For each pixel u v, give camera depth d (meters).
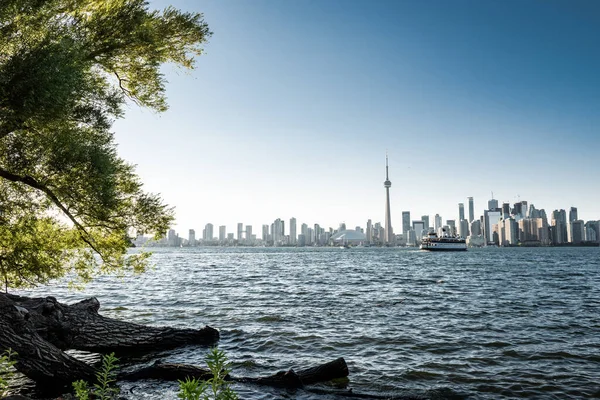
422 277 45.66
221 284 35.16
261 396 7.44
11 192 8.84
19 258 9.83
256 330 14.35
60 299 23.62
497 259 112.06
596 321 16.70
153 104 11.30
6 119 7.09
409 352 11.45
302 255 165.75
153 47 9.91
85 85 7.69
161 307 20.25
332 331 14.33
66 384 7.80
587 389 8.42
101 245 10.71
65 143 8.38
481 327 15.25
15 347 7.45
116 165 9.39
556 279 42.03
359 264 84.56
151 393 7.40
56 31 7.86
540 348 11.95
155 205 9.98
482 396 8.00
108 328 10.69
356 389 8.27
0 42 7.50
